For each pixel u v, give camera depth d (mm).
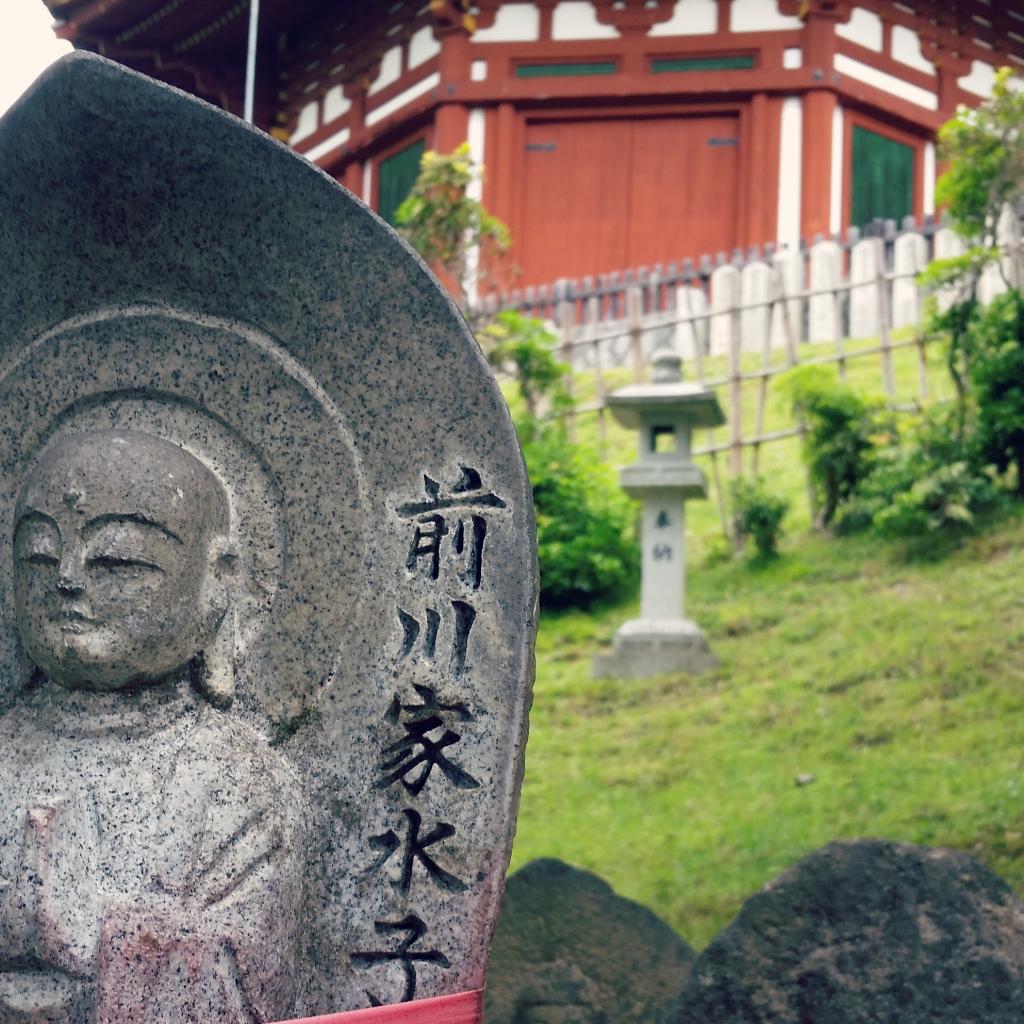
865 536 14398
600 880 6797
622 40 21219
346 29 22062
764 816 10109
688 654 12680
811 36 20844
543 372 16422
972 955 5594
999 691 11102
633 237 21234
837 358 16953
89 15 19219
